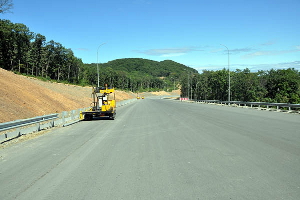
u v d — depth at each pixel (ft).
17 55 257.55
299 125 48.44
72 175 20.58
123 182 18.62
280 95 214.07
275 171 20.36
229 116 69.62
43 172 21.70
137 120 65.77
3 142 37.27
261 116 68.90
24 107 68.85
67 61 328.90
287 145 30.04
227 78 278.05
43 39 288.51
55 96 107.34
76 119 72.84
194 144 32.12
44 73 311.06
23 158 27.25
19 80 98.12
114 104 76.02
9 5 113.09
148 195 16.07
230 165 22.30
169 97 555.28
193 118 66.13
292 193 15.87
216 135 38.47
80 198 15.84
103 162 24.45
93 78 424.46
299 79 232.53
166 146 31.42
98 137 39.99
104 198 15.76
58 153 29.07
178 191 16.61
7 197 16.35
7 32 235.40
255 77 234.79
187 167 22.06
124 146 32.14
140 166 22.76
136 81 609.42
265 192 16.10
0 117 52.65
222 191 16.40
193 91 374.22
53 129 51.96
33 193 16.90
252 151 27.40
